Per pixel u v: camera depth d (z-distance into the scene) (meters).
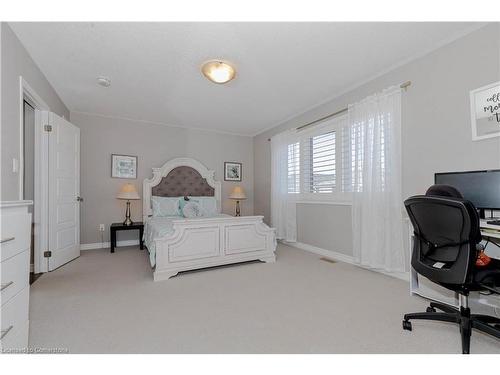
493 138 1.96
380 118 2.78
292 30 2.09
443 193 1.53
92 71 2.76
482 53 2.03
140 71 2.77
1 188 1.82
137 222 4.37
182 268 2.78
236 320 1.81
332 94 3.46
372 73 2.86
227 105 3.86
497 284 1.43
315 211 3.90
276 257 3.62
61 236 3.17
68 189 3.34
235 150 5.57
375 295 2.26
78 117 4.10
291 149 4.41
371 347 1.50
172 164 4.77
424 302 2.11
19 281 1.30
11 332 1.22
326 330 1.68
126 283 2.55
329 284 2.54
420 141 2.48
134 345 1.51
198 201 4.54
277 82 3.08
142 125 4.62
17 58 2.12
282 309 1.99
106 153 4.30
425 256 1.67
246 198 5.64
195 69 2.73
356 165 3.04
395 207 2.64
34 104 2.72
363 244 2.90
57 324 1.74
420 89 2.48
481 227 1.64
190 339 1.57
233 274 2.85
